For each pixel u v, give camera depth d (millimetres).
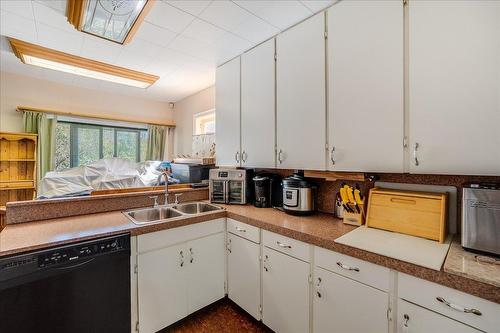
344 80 1514
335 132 1568
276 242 1618
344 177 1630
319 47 1646
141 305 1579
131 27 1791
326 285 1338
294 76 1813
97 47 2326
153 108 4461
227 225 2055
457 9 1101
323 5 1682
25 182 3268
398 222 1395
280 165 1933
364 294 1176
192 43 2227
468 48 1072
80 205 1896
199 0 1630
